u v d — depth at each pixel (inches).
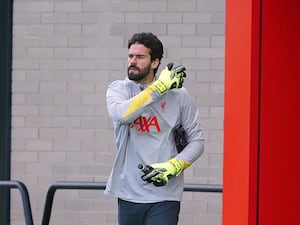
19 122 1039.0
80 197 1028.5
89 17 1024.9
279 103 486.0
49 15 1029.8
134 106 612.4
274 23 482.9
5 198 1037.2
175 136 649.6
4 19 1035.9
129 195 641.6
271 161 489.4
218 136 1011.9
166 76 614.2
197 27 1008.9
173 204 640.4
